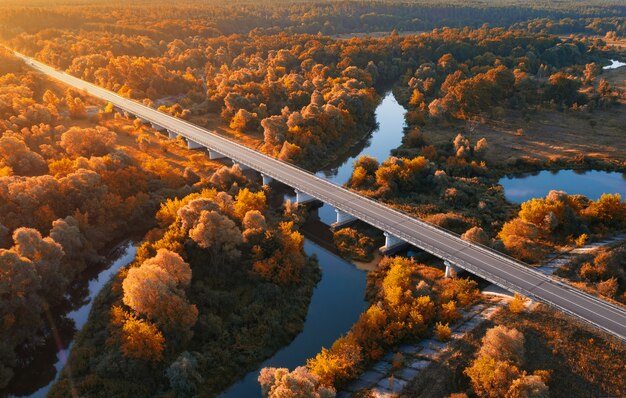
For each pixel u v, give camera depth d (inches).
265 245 4156.0
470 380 2938.0
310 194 5334.6
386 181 5649.6
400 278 3858.3
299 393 2460.6
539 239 4411.9
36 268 3663.9
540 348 3083.2
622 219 4650.6
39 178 4687.5
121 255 4736.7
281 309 3796.8
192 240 4020.7
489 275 3823.8
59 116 7470.5
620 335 3122.5
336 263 4581.7
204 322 3481.8
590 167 6491.1
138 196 5177.2
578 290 3622.0
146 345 3080.7
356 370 3085.6
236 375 3250.5
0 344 3203.7
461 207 5300.2
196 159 6722.4
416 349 3267.7
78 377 3147.1
